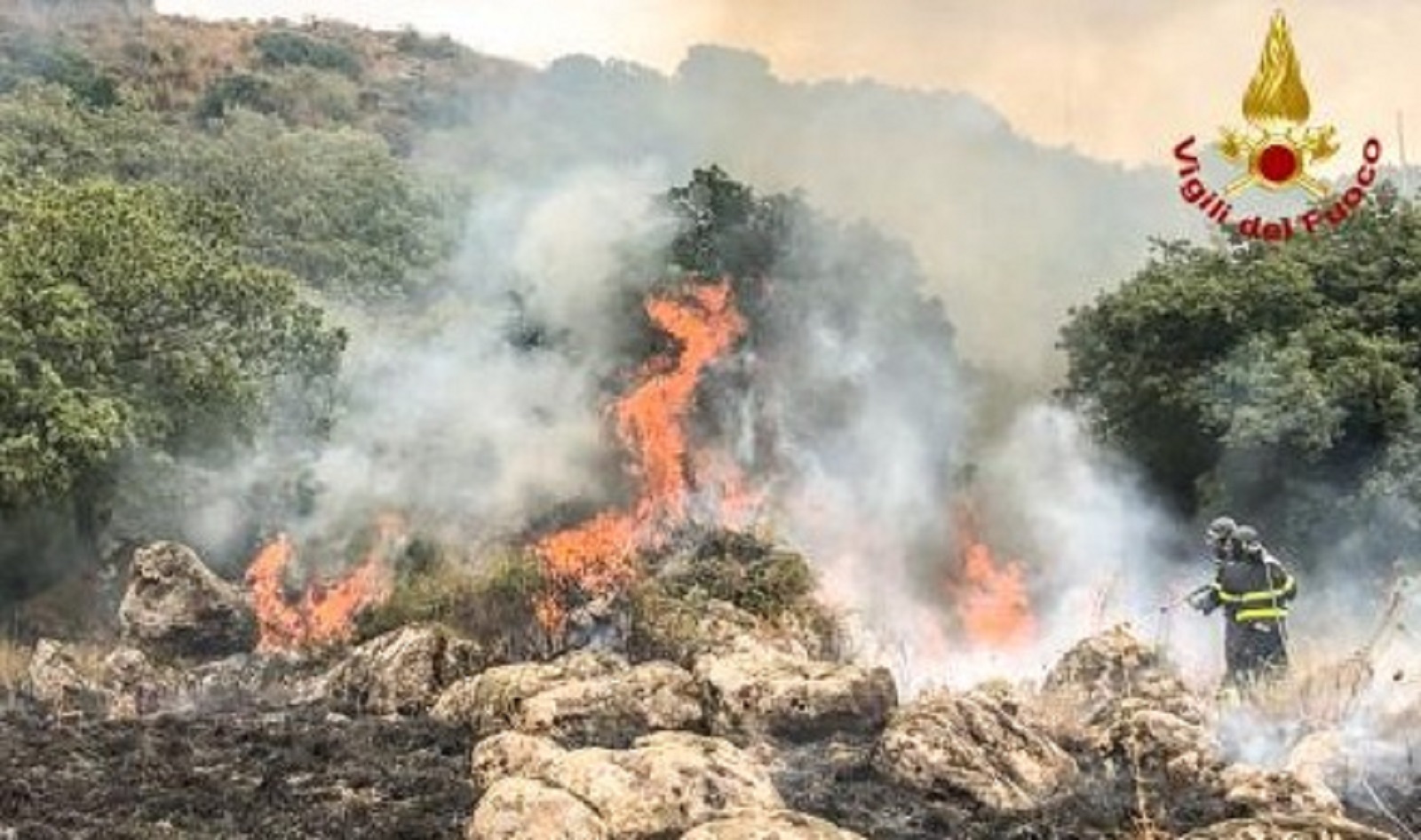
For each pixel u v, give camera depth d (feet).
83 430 59.62
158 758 33.32
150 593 49.16
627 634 46.16
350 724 37.17
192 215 76.33
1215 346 75.92
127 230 65.57
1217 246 81.00
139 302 65.26
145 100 183.11
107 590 61.72
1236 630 39.60
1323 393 68.54
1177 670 40.40
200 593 49.44
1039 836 27.07
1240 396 72.28
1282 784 27.32
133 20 230.27
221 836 27.12
